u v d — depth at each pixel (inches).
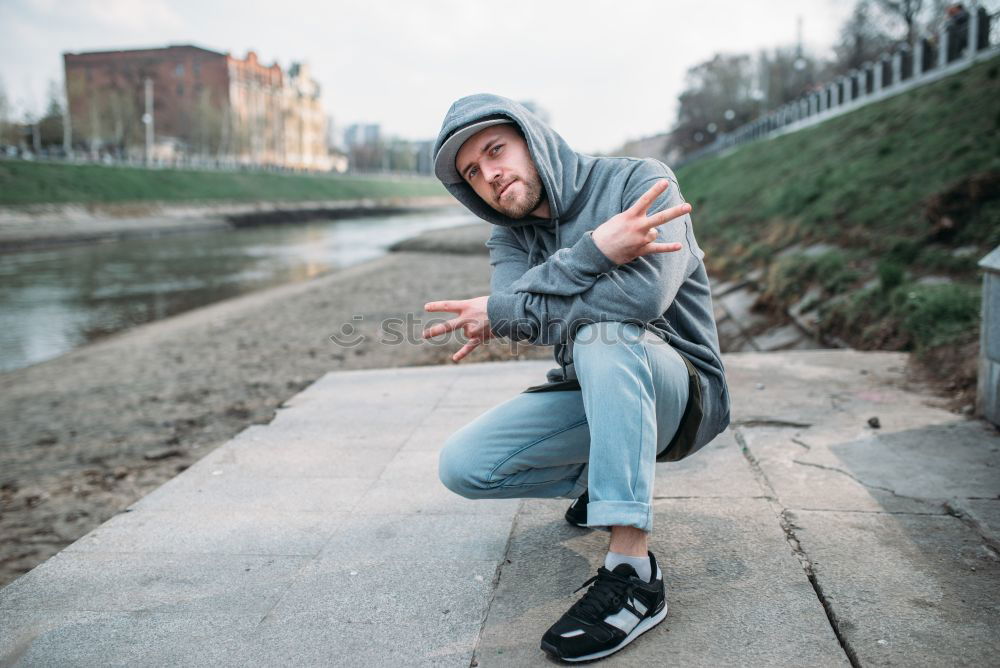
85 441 191.5
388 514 93.0
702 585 68.8
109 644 67.2
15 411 240.4
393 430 131.5
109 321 489.4
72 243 1234.6
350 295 487.2
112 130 2598.4
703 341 65.9
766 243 369.1
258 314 434.0
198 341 354.0
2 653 67.1
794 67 1989.4
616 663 57.9
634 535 59.2
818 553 73.6
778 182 543.2
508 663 59.6
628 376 57.2
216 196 2034.9
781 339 236.7
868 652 57.2
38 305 565.3
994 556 70.9
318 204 2479.1
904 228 262.2
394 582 74.9
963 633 58.8
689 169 1248.8
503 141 65.2
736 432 113.0
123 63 3442.4
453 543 82.9
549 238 69.5
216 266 873.5
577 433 64.4
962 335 154.7
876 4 1272.1
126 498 146.6
